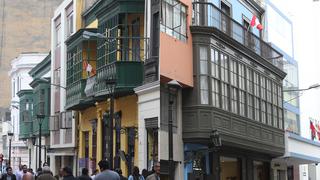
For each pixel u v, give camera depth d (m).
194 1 22.80
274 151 28.78
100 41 25.25
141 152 22.05
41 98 37.72
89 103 27.22
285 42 37.84
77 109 29.67
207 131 21.55
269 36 33.94
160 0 21.11
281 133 30.33
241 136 24.33
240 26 25.73
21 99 45.22
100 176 12.43
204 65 22.08
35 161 39.91
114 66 23.08
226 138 22.77
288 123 36.44
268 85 29.11
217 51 22.92
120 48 23.47
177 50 21.33
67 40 30.02
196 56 22.06
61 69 32.94
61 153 32.22
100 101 26.19
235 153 25.81
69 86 29.55
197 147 22.31
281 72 31.36
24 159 50.53
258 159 29.16
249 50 26.16
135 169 16.97
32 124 41.56
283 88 34.97
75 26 30.66
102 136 26.30
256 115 26.77
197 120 21.62
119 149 23.86
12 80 55.31
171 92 17.69
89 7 29.70
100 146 26.25
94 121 27.58
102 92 23.92
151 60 21.59
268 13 34.06
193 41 22.22
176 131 21.66
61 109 32.66
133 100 23.42
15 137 52.81
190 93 21.91
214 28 22.34
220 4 26.80
